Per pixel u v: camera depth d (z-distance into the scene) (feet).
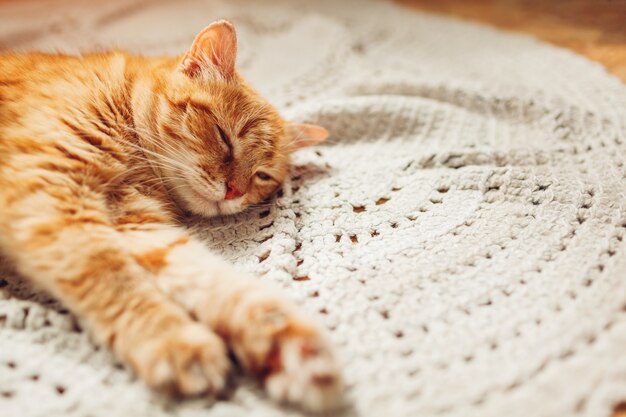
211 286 1.35
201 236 1.63
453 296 1.39
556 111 1.91
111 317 1.32
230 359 1.30
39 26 2.86
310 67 2.37
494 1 3.38
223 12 2.96
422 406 1.21
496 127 1.96
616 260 1.41
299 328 1.25
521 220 1.54
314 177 1.81
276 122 1.82
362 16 3.00
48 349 1.32
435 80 2.13
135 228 1.51
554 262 1.43
